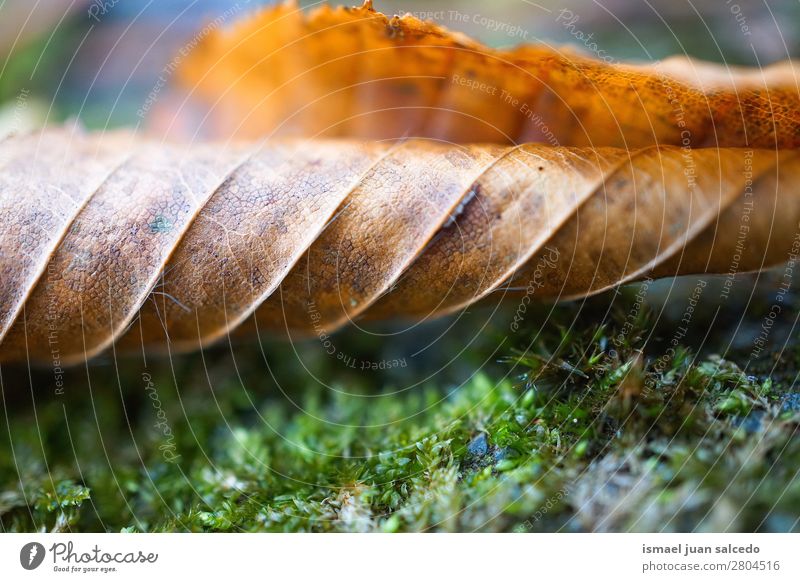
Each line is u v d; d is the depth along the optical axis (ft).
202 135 0.45
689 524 0.36
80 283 0.38
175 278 0.38
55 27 0.50
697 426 0.37
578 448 0.38
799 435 0.37
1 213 0.39
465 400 0.40
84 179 0.39
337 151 0.39
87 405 0.44
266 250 0.38
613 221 0.38
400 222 0.38
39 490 0.40
